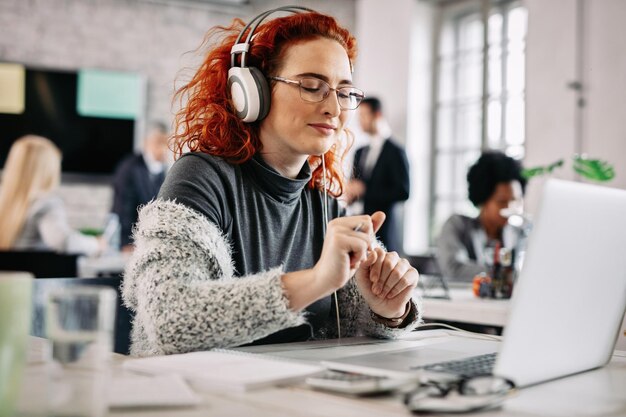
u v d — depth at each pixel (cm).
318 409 80
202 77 153
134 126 670
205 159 139
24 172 391
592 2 488
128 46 668
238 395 86
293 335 143
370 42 679
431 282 251
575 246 91
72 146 656
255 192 144
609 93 478
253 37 148
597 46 486
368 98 532
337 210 163
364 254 111
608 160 477
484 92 585
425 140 641
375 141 534
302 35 143
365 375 94
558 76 507
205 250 123
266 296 111
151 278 117
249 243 141
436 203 632
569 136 499
